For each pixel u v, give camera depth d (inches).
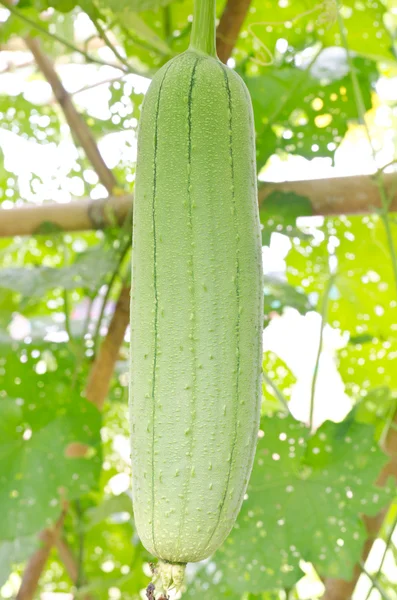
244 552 39.7
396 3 50.8
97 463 42.2
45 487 41.6
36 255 60.8
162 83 29.3
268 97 46.6
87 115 51.8
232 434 27.9
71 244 59.8
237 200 28.6
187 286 28.1
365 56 50.9
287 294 48.9
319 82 46.6
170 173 28.6
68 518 54.2
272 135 46.4
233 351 28.0
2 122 57.8
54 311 59.2
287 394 57.0
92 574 55.7
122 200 44.3
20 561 42.0
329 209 42.8
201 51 30.0
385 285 53.1
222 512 27.8
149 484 27.9
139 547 52.2
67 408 42.3
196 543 27.7
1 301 54.2
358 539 39.6
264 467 40.4
